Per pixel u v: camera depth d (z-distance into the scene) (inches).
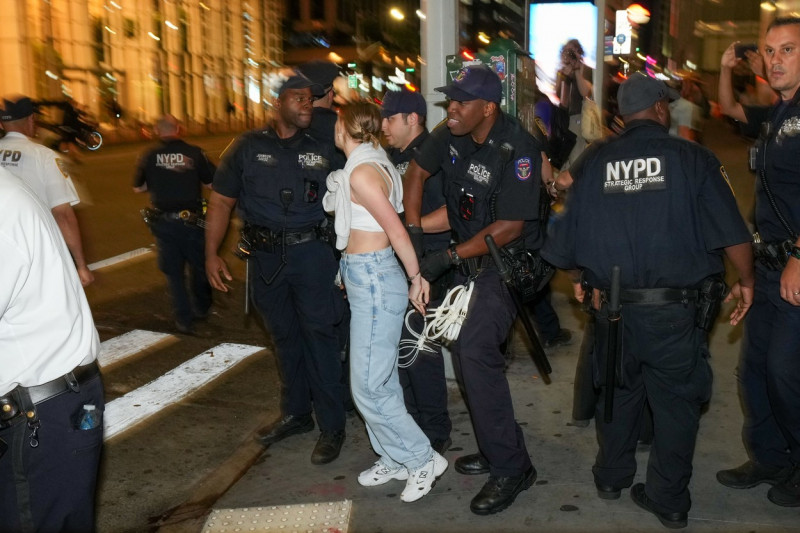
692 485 162.7
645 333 139.6
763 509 153.3
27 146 202.1
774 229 145.6
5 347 102.2
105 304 324.2
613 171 139.8
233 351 268.8
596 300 146.0
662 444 144.6
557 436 187.8
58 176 202.4
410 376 178.2
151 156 279.6
